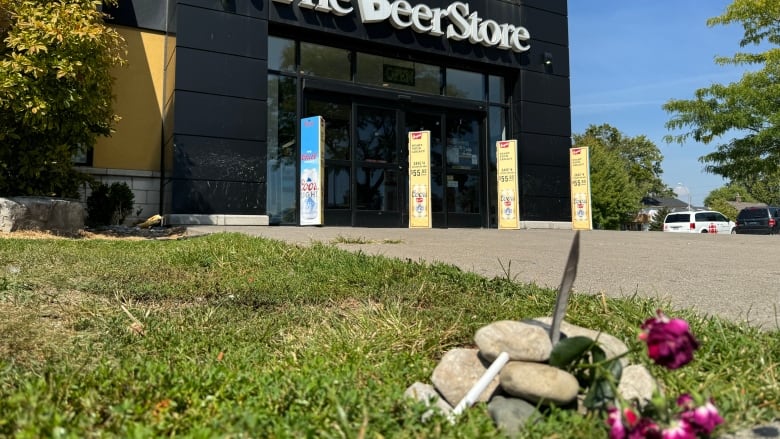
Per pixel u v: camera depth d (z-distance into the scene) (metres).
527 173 15.67
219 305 3.54
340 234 9.09
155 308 3.45
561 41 16.52
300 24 12.99
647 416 1.43
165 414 1.65
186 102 11.54
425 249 6.96
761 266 5.41
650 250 7.30
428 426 1.61
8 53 7.96
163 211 12.55
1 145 7.94
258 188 12.16
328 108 13.91
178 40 11.54
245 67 12.20
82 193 11.68
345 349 2.57
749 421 1.74
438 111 15.49
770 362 2.14
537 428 1.54
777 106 14.45
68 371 2.14
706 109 14.95
